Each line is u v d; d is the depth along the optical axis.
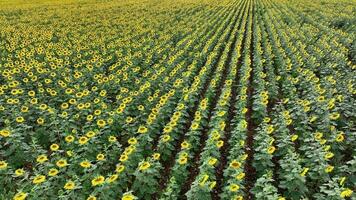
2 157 11.79
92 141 11.07
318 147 10.75
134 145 10.89
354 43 26.28
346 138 12.23
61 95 16.33
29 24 36.25
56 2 55.41
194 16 42.78
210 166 9.67
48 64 21.31
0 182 9.51
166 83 17.53
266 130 11.68
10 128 11.46
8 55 23.12
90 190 9.23
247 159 12.12
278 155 11.16
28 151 11.00
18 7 48.88
